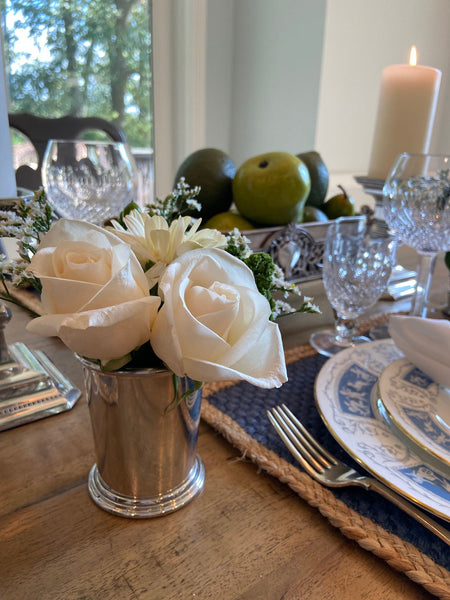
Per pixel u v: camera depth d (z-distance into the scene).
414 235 0.66
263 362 0.26
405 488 0.32
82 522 0.32
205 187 0.72
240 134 1.83
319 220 0.77
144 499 0.33
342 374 0.47
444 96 1.95
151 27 1.57
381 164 0.88
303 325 0.67
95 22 1.44
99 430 0.32
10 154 0.45
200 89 1.66
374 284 0.63
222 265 0.26
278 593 0.27
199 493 0.35
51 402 0.44
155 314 0.25
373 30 1.59
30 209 0.35
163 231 0.28
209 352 0.24
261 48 1.66
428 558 0.29
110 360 0.26
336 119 1.61
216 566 0.29
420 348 0.44
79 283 0.24
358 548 0.31
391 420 0.38
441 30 1.85
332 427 0.39
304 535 0.32
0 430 0.41
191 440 0.34
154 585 0.28
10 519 0.32
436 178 0.62
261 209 0.69
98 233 0.26
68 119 1.19
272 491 0.36
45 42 1.37
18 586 0.27
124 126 1.62
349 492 0.34
